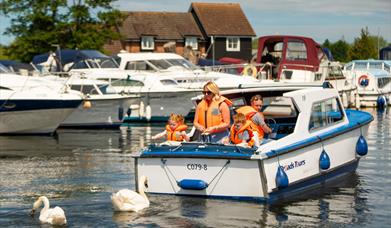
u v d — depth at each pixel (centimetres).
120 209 1074
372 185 1295
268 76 2956
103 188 1283
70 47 4738
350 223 1027
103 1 4816
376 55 7250
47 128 2242
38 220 1037
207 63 3597
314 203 1145
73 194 1227
